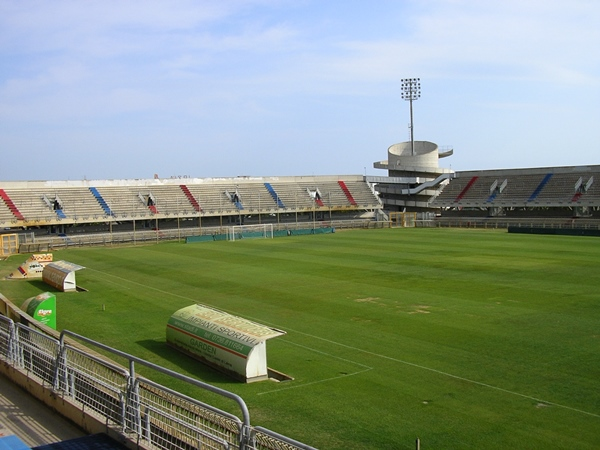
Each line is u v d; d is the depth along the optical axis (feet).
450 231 277.44
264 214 336.49
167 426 39.60
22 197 274.98
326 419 55.72
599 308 101.65
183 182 324.19
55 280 134.82
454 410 57.72
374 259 174.40
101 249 227.20
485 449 48.80
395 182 369.50
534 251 186.29
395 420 55.31
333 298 115.75
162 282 141.38
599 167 311.88
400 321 95.35
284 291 124.67
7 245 220.02
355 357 76.64
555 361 72.95
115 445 40.42
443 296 114.83
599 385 64.28
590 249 189.37
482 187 346.54
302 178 357.61
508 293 116.57
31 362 54.24
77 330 93.71
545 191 316.19
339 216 352.90
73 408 46.11
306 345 82.94
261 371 68.23
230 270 158.61
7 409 49.62
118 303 116.37
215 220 321.73
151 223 304.50
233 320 77.15
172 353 80.12
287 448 35.76
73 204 280.51
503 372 69.21
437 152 379.96
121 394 41.55
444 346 80.64
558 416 55.83
